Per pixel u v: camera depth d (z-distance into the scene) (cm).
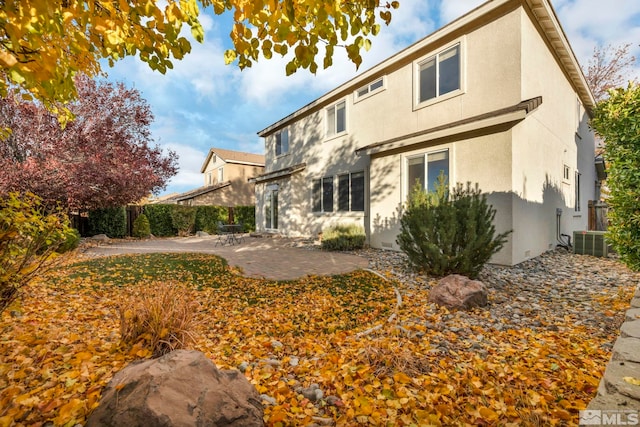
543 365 287
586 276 641
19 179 927
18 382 235
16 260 347
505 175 713
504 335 362
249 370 283
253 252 1037
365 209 1147
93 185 1097
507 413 220
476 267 594
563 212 1054
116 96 1211
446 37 857
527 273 666
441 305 469
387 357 290
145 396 175
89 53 266
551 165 941
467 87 817
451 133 780
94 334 344
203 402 184
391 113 1041
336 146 1291
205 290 570
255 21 234
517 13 723
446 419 214
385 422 212
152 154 1401
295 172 1516
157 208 1825
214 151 3008
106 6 212
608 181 496
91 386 230
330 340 361
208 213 2042
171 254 985
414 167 925
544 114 875
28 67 184
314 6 206
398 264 780
